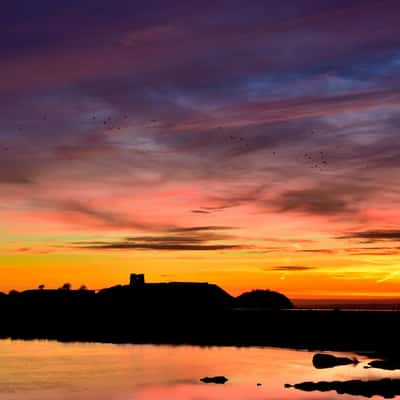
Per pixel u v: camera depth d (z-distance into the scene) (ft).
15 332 440.86
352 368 213.05
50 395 160.25
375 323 408.67
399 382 171.12
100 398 156.15
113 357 254.06
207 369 211.00
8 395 160.45
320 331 383.24
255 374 197.26
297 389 165.68
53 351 283.18
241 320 490.49
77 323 519.19
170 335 400.47
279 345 322.55
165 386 172.96
